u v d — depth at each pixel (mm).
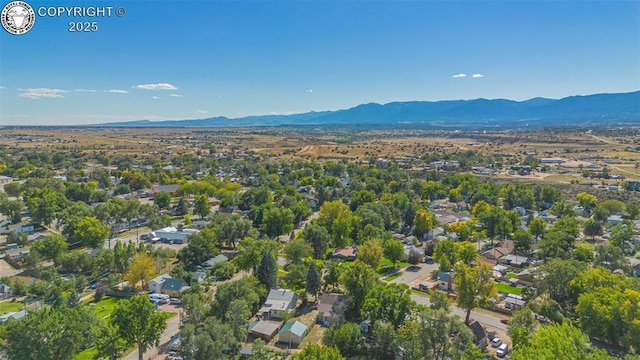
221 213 198125
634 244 142750
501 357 79188
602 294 84312
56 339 69000
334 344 80000
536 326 83062
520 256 141000
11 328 69000
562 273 98875
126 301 77500
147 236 164000
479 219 172250
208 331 77250
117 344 73625
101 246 146250
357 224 157875
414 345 72688
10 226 170625
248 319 91438
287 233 163250
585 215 196250
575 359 59219
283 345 85438
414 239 158000
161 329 77312
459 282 92500
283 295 103000
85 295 112750
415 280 121250
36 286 111188
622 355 79125
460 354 70188
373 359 77812
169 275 121062
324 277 110875
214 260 133750
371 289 91688
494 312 99750
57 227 175500
